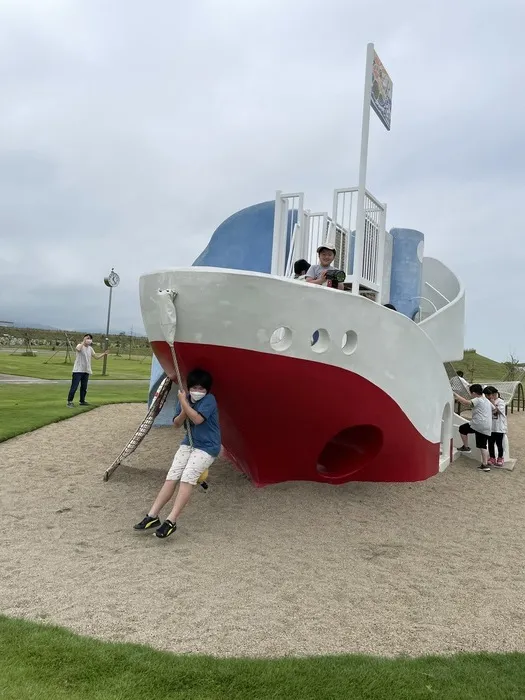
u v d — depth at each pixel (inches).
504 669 132.6
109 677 121.6
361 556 211.5
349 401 255.4
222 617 156.6
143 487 288.8
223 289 215.6
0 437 379.2
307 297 229.0
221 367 226.4
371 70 294.8
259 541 221.1
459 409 530.3
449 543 230.7
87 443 386.9
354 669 128.9
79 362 532.7
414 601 173.8
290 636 147.4
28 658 126.9
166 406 446.6
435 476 335.9
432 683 124.6
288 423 254.2
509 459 405.4
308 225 357.1
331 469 308.2
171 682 120.9
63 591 169.6
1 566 187.3
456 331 401.4
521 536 244.2
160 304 220.8
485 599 176.9
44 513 245.3
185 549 209.5
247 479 299.6
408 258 439.5
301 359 233.0
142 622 151.7
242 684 121.4
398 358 276.5
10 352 1786.4
